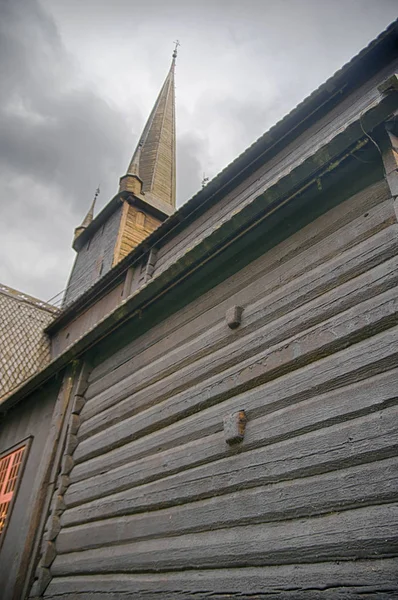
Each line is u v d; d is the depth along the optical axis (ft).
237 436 13.84
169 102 76.74
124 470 18.52
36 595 19.66
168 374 18.70
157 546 15.11
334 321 12.90
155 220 53.11
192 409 16.49
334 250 14.02
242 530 12.66
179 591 13.51
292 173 14.70
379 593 9.26
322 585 10.27
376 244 12.77
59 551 20.34
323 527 10.82
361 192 13.97
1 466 30.01
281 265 15.72
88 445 22.07
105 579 16.84
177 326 19.62
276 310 14.99
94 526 18.88
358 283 12.76
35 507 22.62
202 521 13.91
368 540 9.89
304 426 12.34
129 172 53.57
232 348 15.99
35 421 28.58
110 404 21.86
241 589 11.87
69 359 26.09
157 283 19.93
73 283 55.21
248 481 13.12
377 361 11.41
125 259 36.58
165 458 16.58
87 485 20.59
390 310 11.62
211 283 18.74
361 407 11.26
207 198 31.17
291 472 12.12
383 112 12.47
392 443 10.31
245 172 28.94
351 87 24.12
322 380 12.47
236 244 17.53
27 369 44.68
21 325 50.75
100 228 55.88
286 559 11.25
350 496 10.61
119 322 22.67
